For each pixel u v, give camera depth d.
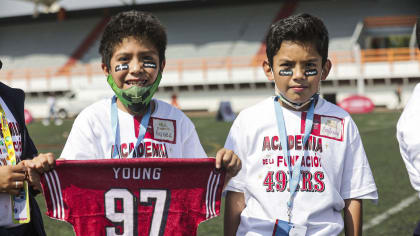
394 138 11.68
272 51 2.23
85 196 2.11
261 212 2.26
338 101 24.50
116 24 2.22
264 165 2.29
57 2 34.38
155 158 2.10
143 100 2.25
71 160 2.06
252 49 28.42
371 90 24.31
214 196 2.14
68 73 29.19
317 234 2.18
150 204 2.15
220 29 30.50
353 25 27.70
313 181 2.23
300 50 2.15
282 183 2.24
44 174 2.06
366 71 23.97
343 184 2.33
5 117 2.27
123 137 2.31
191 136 2.46
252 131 2.32
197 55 29.16
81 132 2.28
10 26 35.44
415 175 2.14
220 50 29.06
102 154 2.30
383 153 9.43
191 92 26.92
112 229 2.13
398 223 4.78
